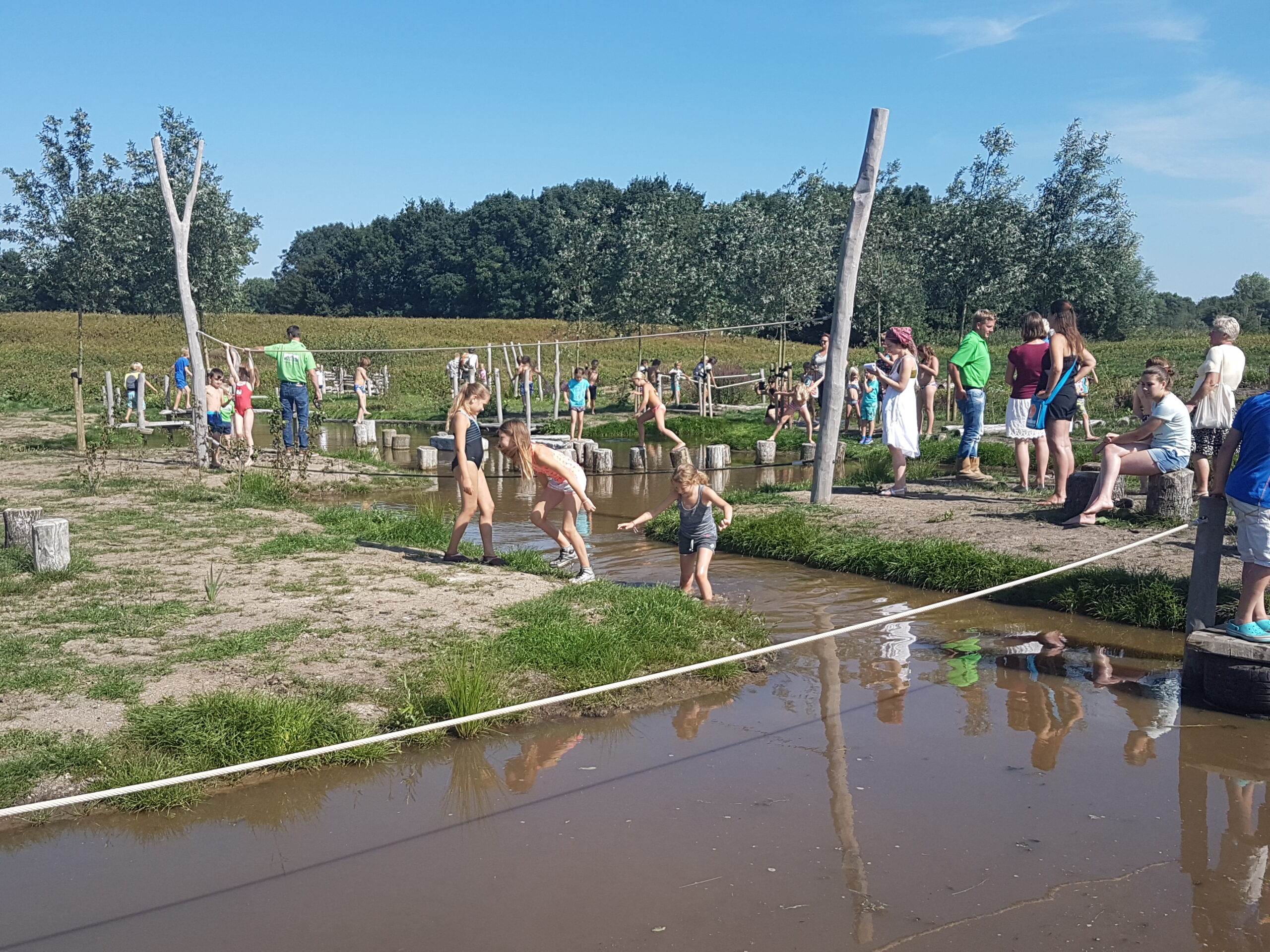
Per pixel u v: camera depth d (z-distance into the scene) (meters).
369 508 13.27
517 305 114.06
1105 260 36.56
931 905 3.83
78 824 4.54
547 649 6.49
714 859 4.20
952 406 23.28
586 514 13.02
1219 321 10.08
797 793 4.84
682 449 15.90
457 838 4.42
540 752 5.38
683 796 4.82
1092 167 35.59
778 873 4.08
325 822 4.59
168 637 6.71
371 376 38.88
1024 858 4.20
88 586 8.02
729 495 12.90
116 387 31.53
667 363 44.06
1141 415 9.96
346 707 5.60
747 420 24.75
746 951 3.52
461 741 5.49
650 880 4.03
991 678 6.57
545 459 8.77
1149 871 4.09
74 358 46.31
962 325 31.03
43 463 16.23
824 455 11.90
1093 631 7.61
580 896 3.91
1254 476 5.80
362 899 3.91
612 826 4.51
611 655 6.45
